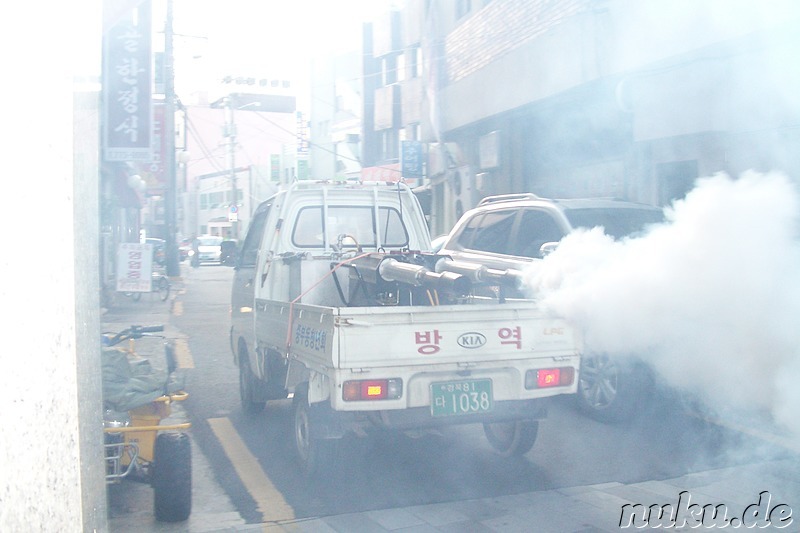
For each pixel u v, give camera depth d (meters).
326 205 6.64
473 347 4.55
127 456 4.36
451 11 18.33
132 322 14.08
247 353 6.89
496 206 7.97
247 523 4.38
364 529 4.23
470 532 4.15
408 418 4.53
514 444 5.39
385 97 27.50
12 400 2.23
